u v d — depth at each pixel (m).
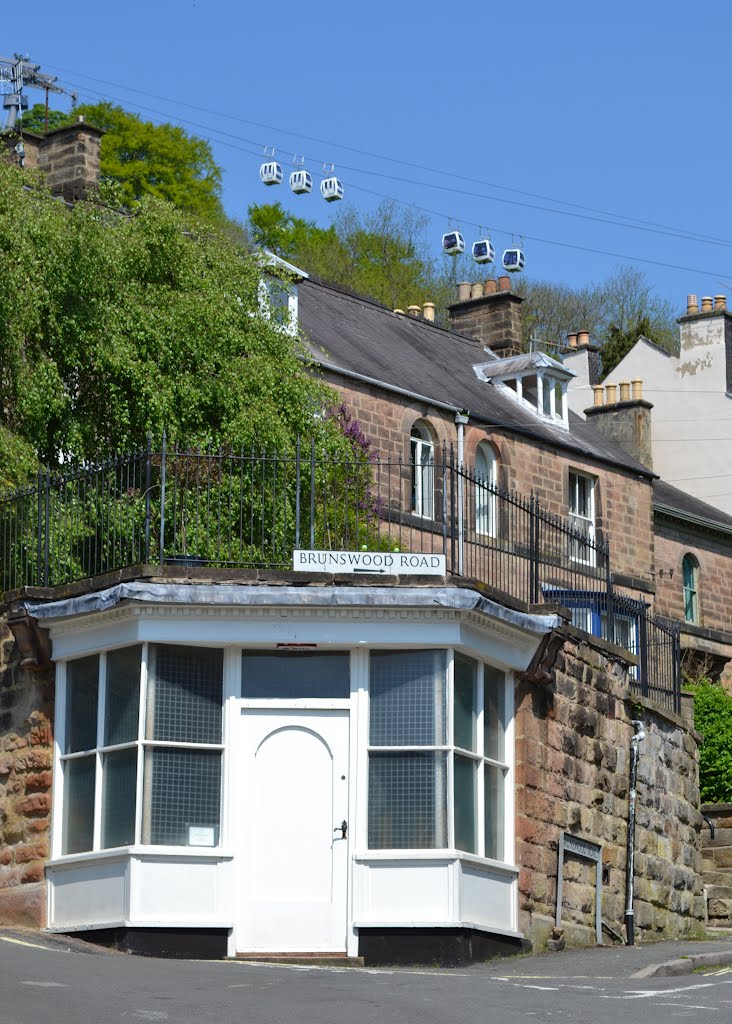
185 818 16.98
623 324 65.56
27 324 22.22
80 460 22.58
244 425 22.91
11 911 17.61
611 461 37.97
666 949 18.80
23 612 17.88
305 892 16.97
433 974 15.60
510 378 37.62
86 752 17.55
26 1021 11.24
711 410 46.50
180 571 17.23
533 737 18.67
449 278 63.81
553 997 13.80
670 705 22.86
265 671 17.45
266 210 61.12
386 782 17.30
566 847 18.97
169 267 24.16
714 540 43.66
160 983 13.56
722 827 24.56
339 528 20.31
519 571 21.61
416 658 17.55
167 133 55.19
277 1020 11.92
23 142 31.61
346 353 32.75
